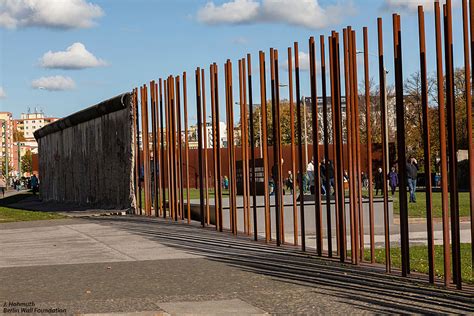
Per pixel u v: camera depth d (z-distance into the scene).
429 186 9.30
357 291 9.10
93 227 18.94
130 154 23.56
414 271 10.85
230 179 16.97
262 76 15.41
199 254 13.13
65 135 31.80
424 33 9.13
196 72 18.86
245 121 16.50
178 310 8.11
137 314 7.90
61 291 9.41
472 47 8.48
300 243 15.26
